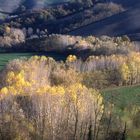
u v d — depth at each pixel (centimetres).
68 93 14425
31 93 14600
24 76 18212
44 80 18388
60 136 13238
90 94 14875
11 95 14475
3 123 13125
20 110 13688
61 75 18900
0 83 17975
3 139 12744
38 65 19662
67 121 13550
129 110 14738
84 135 13325
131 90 17750
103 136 13150
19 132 12962
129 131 13288
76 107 13788
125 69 19462
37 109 13762
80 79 19138
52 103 13900
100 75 19512
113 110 14612
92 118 13612
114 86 18950
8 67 19438
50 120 13450
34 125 13325
